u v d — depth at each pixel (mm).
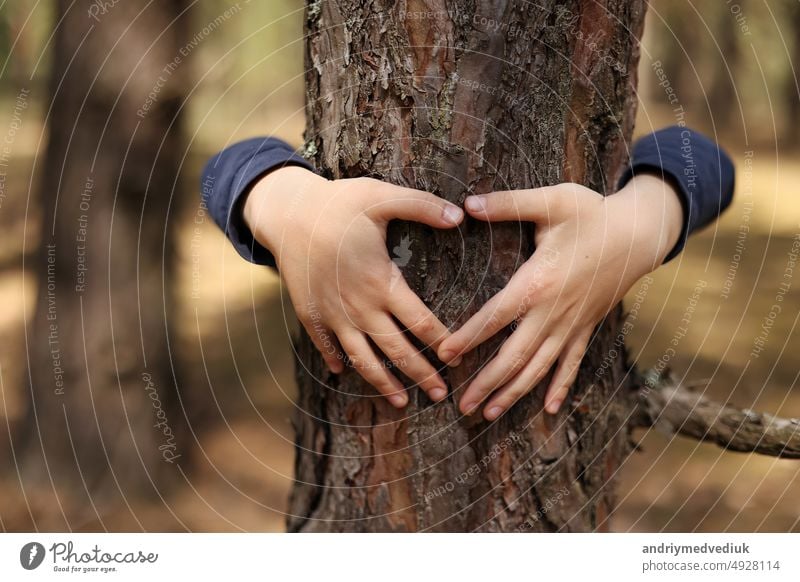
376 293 668
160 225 1793
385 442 742
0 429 1921
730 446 830
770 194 4461
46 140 1769
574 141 690
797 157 4906
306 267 677
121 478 1774
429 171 659
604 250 672
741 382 2465
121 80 1669
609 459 798
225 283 3121
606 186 728
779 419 811
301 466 836
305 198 675
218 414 2141
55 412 1792
